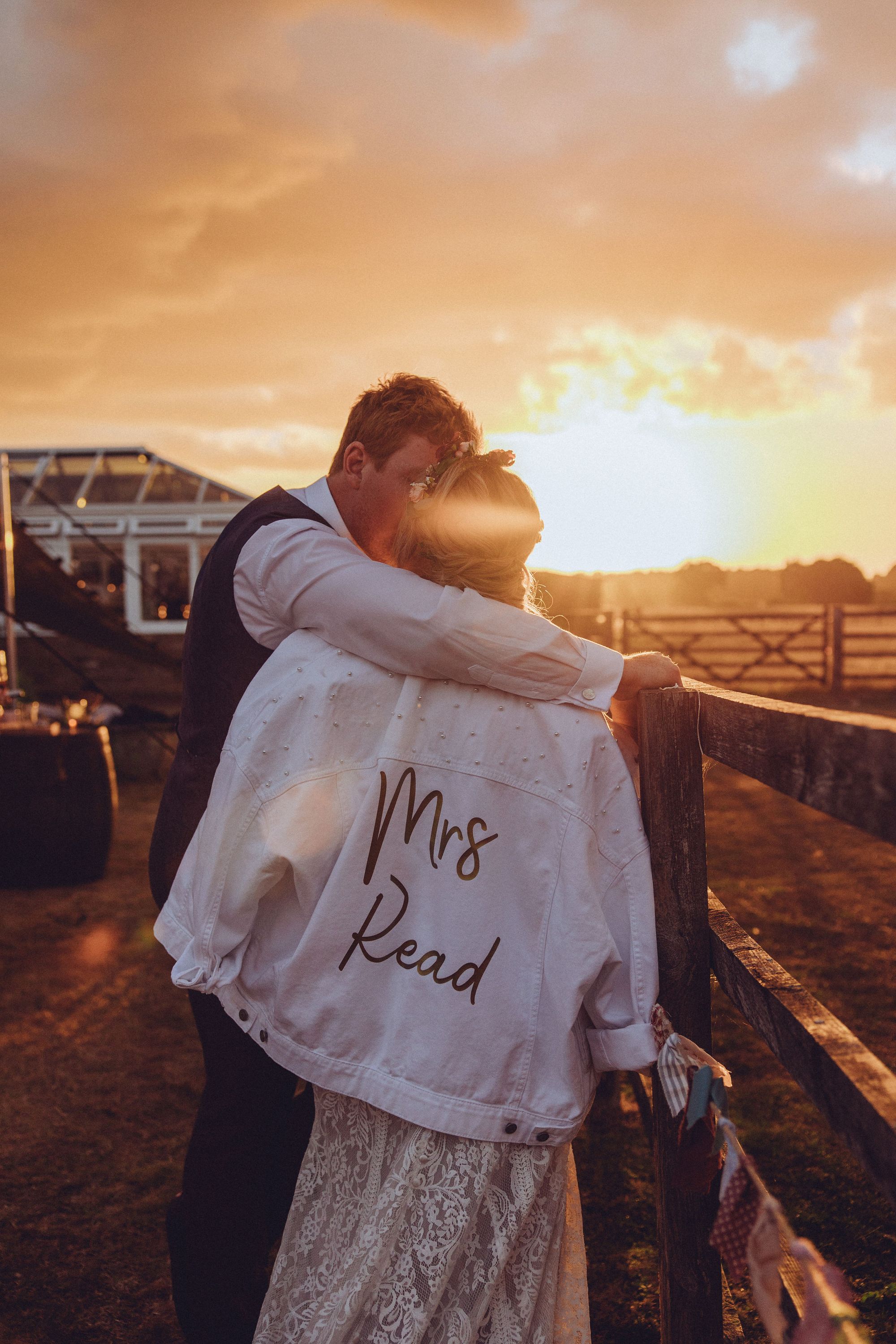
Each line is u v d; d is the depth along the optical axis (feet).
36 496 53.31
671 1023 4.60
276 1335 4.49
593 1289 6.78
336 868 4.50
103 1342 6.43
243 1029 4.73
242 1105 5.24
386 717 4.64
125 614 52.03
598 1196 7.91
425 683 4.63
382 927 4.47
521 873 4.46
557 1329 4.47
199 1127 5.35
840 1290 2.62
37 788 18.57
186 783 5.70
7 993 13.14
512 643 4.47
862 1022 10.73
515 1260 4.36
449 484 4.75
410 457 5.57
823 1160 8.08
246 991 4.73
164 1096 10.11
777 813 23.04
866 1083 2.83
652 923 4.55
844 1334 2.50
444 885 4.46
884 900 15.51
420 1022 4.36
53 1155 8.91
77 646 48.67
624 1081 10.10
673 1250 4.75
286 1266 4.55
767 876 17.28
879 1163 2.68
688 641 47.37
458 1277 4.27
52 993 13.14
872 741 2.72
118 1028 11.91
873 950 13.14
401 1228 4.23
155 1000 12.83
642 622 48.08
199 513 52.44
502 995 4.35
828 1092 3.08
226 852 4.67
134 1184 8.39
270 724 4.71
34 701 29.55
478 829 4.48
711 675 47.11
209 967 4.68
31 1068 10.80
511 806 4.49
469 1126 4.25
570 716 4.58
